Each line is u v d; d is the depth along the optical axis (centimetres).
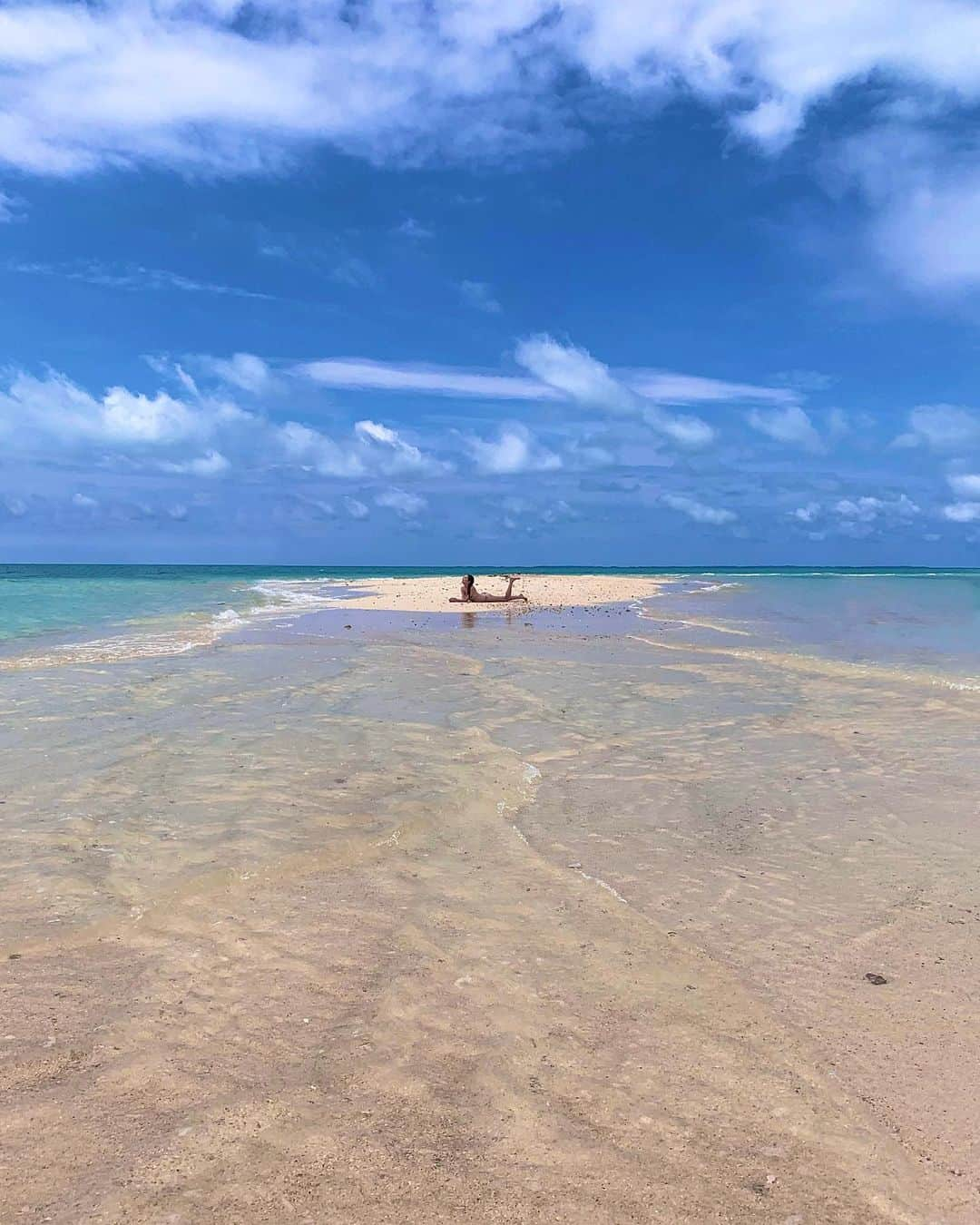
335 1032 392
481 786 787
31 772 802
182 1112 332
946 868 608
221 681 1323
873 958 475
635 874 595
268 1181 296
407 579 6088
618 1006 422
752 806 748
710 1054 382
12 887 543
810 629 2228
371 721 1042
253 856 603
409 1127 328
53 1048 372
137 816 682
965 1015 417
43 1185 290
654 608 3059
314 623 2378
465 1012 413
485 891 561
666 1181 304
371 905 534
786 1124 337
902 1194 301
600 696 1234
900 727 1047
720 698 1226
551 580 5647
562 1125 332
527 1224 282
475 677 1386
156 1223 275
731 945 491
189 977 439
